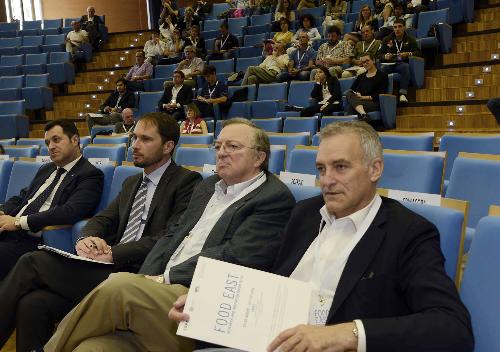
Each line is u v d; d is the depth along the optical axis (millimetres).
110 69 10227
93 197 2875
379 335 1052
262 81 7391
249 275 1312
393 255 1227
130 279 1463
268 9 10656
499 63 6422
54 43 10984
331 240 1381
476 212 2133
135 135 2424
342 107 6105
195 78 8258
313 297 1321
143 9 13641
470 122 5812
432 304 1090
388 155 2422
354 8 9289
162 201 2342
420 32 7566
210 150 3250
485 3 7891
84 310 1469
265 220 1776
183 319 1260
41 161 3844
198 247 1907
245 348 1209
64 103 9469
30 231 2713
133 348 1477
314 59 7574
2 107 8039
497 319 1073
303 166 2803
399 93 6375
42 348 1941
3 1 12609
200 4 11461
